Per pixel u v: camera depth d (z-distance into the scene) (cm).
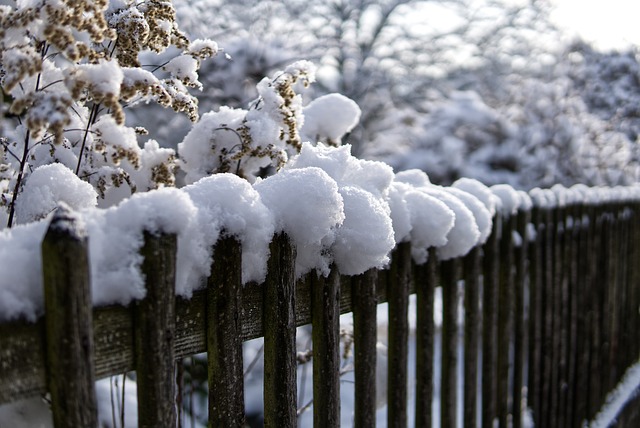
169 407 123
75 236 111
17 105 129
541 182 1102
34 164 169
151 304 121
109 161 171
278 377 143
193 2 686
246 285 138
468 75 1355
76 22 137
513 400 274
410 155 1160
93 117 166
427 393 195
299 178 144
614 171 1226
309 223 141
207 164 187
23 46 139
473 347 224
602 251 387
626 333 454
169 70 175
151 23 164
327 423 155
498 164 1127
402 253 178
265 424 144
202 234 128
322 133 220
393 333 179
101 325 118
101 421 186
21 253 113
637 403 432
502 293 253
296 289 150
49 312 111
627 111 1239
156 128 475
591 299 367
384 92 1289
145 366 121
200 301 131
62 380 111
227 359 133
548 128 1154
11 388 110
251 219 134
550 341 308
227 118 188
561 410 329
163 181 179
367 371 168
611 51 1259
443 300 204
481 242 218
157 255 121
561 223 319
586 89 1236
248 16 835
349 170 167
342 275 164
